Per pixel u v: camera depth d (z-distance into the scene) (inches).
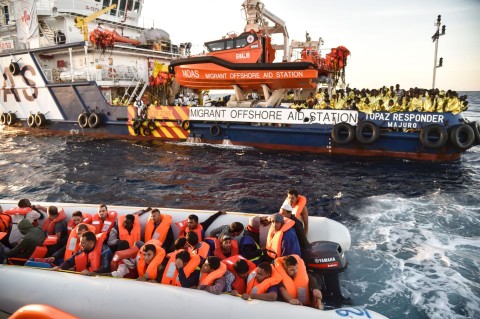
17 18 839.1
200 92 792.9
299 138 598.2
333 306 188.1
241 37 621.3
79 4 831.1
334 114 572.7
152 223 223.5
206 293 154.5
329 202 366.0
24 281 168.1
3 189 419.2
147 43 909.2
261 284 155.4
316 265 191.8
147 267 175.8
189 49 890.7
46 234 219.9
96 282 163.3
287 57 684.1
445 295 196.7
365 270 224.2
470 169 503.2
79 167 521.3
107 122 741.9
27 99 849.5
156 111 698.8
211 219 234.5
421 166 513.0
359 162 533.6
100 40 720.3
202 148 637.3
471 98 4141.2
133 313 150.5
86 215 236.7
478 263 232.4
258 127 620.4
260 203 366.0
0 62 863.7
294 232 192.5
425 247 256.7
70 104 783.7
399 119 539.2
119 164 536.7
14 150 650.8
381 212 334.6
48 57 842.2
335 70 649.6
